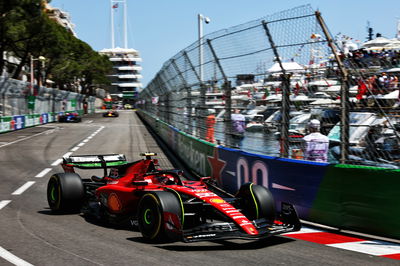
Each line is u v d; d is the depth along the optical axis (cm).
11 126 3200
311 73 701
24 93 3706
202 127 1229
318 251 537
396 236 584
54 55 4881
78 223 704
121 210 678
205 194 607
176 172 650
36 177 1206
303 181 699
